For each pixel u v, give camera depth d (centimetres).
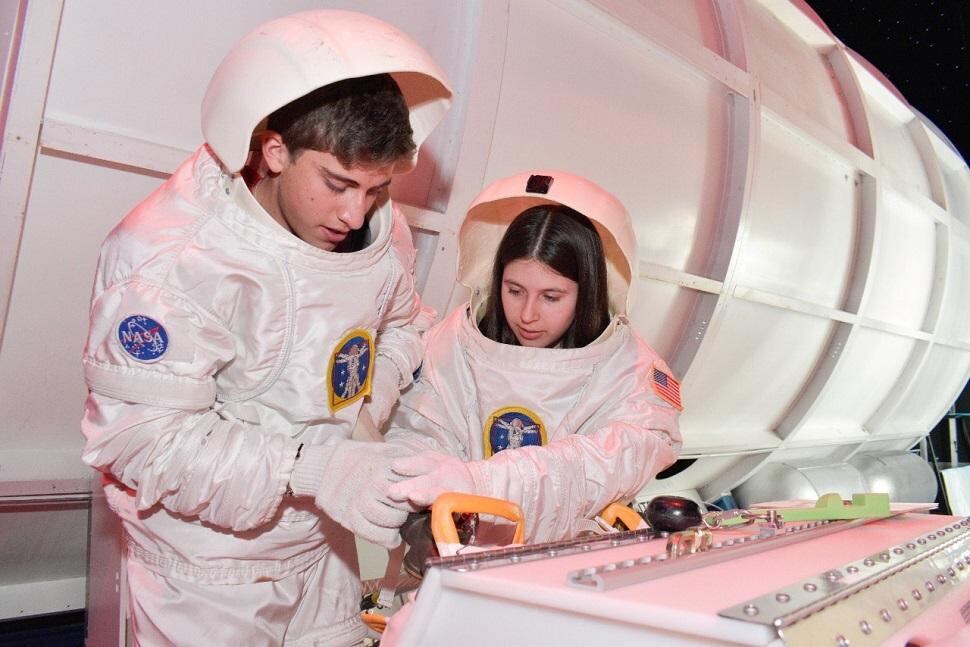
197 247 115
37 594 203
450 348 162
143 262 112
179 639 123
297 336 123
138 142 167
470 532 111
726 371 370
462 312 165
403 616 77
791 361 415
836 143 403
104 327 112
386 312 151
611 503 133
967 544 122
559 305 151
